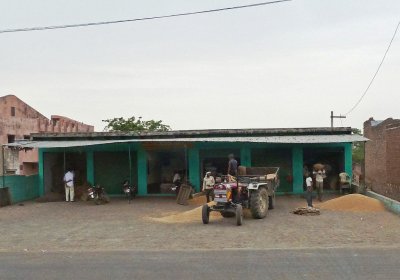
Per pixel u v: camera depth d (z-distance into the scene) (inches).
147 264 377.7
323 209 746.8
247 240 484.4
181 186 904.3
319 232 529.3
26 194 991.6
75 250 454.3
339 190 971.9
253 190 645.3
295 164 979.3
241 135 994.7
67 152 1040.2
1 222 676.1
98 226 616.4
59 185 1042.7
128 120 1897.1
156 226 602.9
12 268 375.6
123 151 1021.8
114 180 1023.0
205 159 998.4
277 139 938.1
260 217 645.9
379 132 1261.1
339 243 460.1
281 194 973.8
